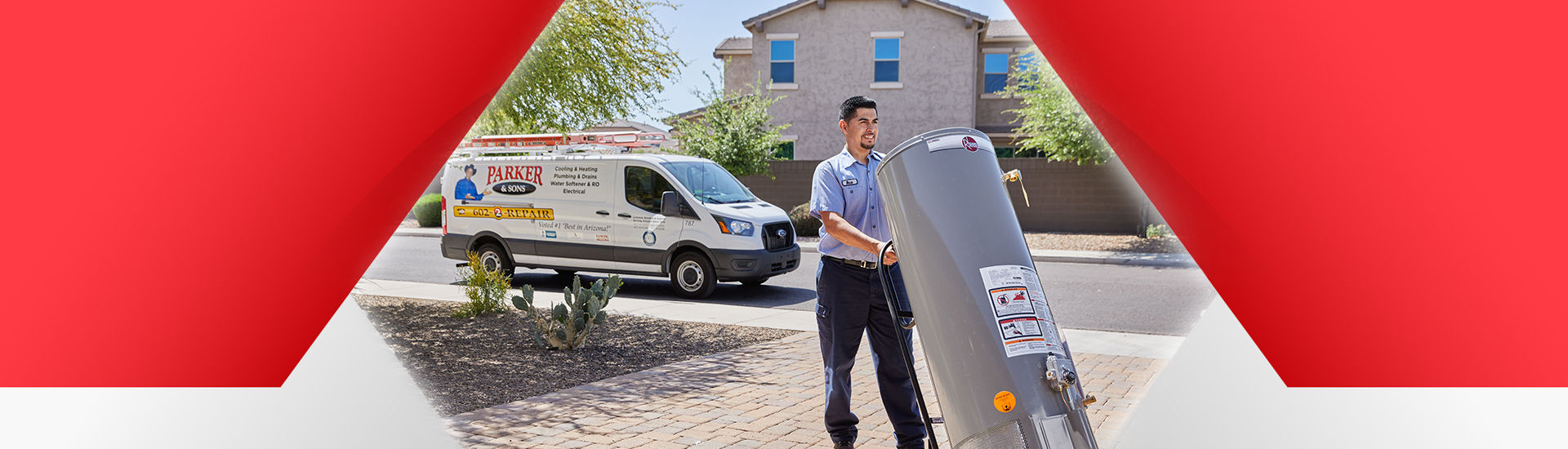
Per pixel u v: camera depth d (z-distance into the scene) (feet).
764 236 32.60
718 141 63.41
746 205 33.91
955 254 9.42
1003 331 9.13
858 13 71.97
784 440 14.58
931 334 9.54
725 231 32.24
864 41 72.13
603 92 33.19
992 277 9.28
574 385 18.79
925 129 72.38
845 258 12.23
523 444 14.38
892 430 14.94
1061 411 8.98
